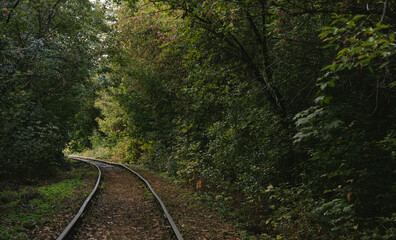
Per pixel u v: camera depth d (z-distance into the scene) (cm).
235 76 1058
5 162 1045
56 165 1698
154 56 1895
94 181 1438
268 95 870
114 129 2889
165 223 731
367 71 570
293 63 795
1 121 936
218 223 779
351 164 595
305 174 746
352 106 598
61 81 1340
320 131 395
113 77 2006
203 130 1539
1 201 822
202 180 1255
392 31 414
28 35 1069
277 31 633
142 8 1190
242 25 870
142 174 1780
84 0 1428
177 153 1672
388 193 536
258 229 730
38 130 1172
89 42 1466
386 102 580
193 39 1001
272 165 884
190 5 888
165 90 1902
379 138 579
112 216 813
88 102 1850
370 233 525
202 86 1208
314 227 630
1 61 862
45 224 675
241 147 982
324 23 682
